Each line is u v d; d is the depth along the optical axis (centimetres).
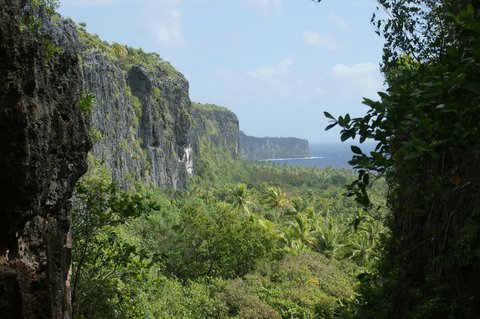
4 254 498
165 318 2191
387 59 803
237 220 3759
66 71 691
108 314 1305
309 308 2730
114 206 998
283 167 19675
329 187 14262
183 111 12131
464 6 658
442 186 617
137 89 9669
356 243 5084
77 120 693
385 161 427
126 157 7862
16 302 490
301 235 5531
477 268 617
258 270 3566
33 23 734
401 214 914
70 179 676
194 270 3441
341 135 439
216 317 2566
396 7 790
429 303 665
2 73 486
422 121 386
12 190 493
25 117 483
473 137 393
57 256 573
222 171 16300
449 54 389
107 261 1062
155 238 3494
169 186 10450
